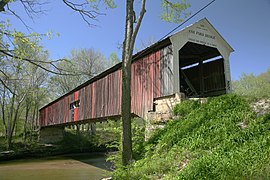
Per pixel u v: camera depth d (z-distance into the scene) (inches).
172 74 310.0
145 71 364.8
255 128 189.0
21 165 558.6
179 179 160.7
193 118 252.2
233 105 240.5
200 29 344.8
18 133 961.5
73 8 227.9
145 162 224.2
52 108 793.6
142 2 297.1
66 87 1064.8
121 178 208.8
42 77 818.8
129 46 282.7
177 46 318.0
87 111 540.1
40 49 209.8
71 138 912.3
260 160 152.2
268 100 232.4
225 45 367.2
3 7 181.3
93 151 844.6
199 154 190.7
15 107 834.2
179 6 336.5
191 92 425.7
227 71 361.1
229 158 166.2
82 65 1079.0
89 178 385.4
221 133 204.5
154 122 306.3
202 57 427.8
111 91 449.1
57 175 420.2
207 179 149.6
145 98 357.4
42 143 844.0
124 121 266.1
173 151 216.7
